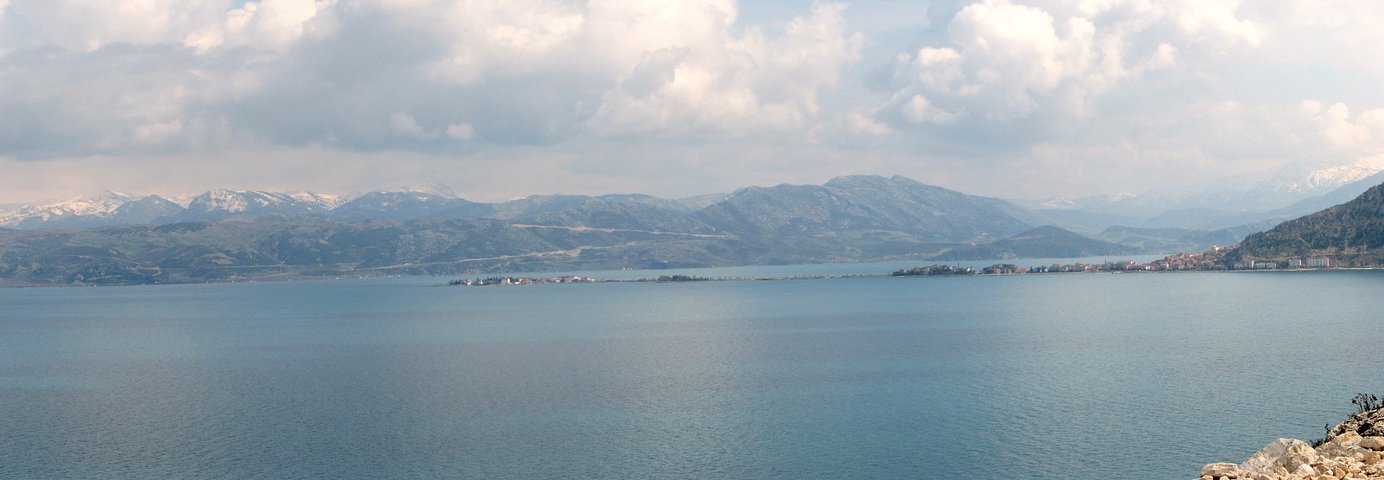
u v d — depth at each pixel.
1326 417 161.00
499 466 145.62
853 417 174.88
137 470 150.00
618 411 186.12
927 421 169.38
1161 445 145.50
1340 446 46.19
